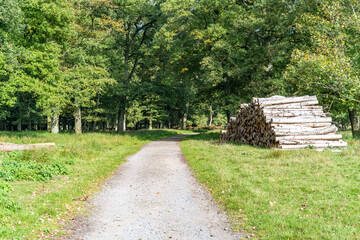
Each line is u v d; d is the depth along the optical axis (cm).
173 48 2820
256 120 1683
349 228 527
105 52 3403
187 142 2362
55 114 2822
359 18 1753
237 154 1350
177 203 741
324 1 1934
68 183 884
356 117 2048
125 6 3378
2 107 4194
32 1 1947
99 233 558
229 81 2978
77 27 2731
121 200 775
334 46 1755
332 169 931
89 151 1538
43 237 525
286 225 554
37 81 1995
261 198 702
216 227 578
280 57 2469
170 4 2692
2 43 1725
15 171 912
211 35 2600
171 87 3959
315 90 1848
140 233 556
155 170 1160
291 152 1243
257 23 2448
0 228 517
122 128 4088
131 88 3734
